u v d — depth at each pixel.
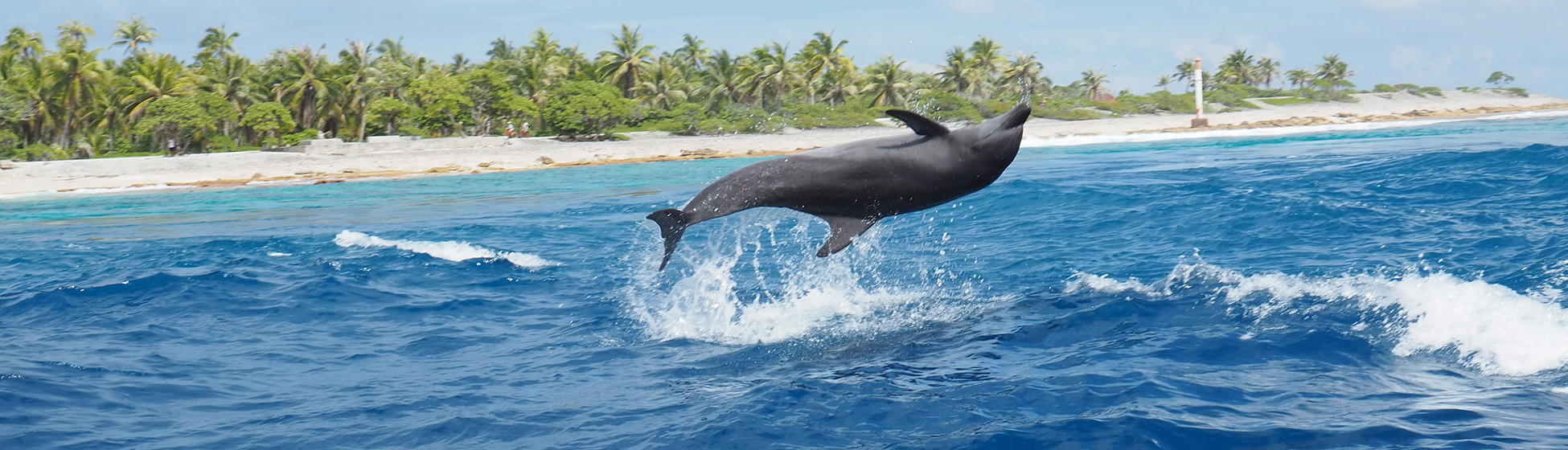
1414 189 16.94
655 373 7.77
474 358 8.38
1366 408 6.12
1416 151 30.14
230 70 71.06
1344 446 5.53
